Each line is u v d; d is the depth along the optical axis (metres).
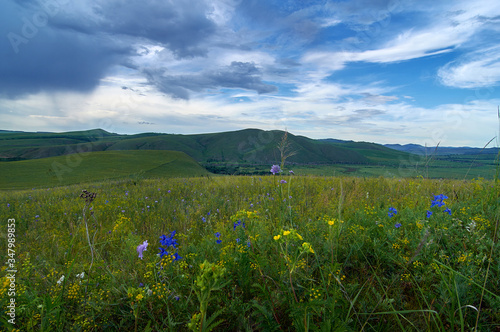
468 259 2.21
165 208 6.09
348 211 4.11
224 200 6.48
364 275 2.44
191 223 4.49
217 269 1.43
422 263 2.27
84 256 3.18
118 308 2.14
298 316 1.72
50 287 2.34
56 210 6.26
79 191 9.69
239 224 2.99
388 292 2.16
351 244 2.75
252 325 1.90
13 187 34.66
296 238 1.82
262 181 9.24
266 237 2.88
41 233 4.39
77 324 1.92
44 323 1.83
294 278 2.16
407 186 6.48
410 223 3.19
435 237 2.71
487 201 3.78
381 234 3.03
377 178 8.98
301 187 7.37
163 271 2.31
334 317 1.73
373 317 1.89
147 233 4.15
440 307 1.93
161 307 2.10
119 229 3.83
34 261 3.05
